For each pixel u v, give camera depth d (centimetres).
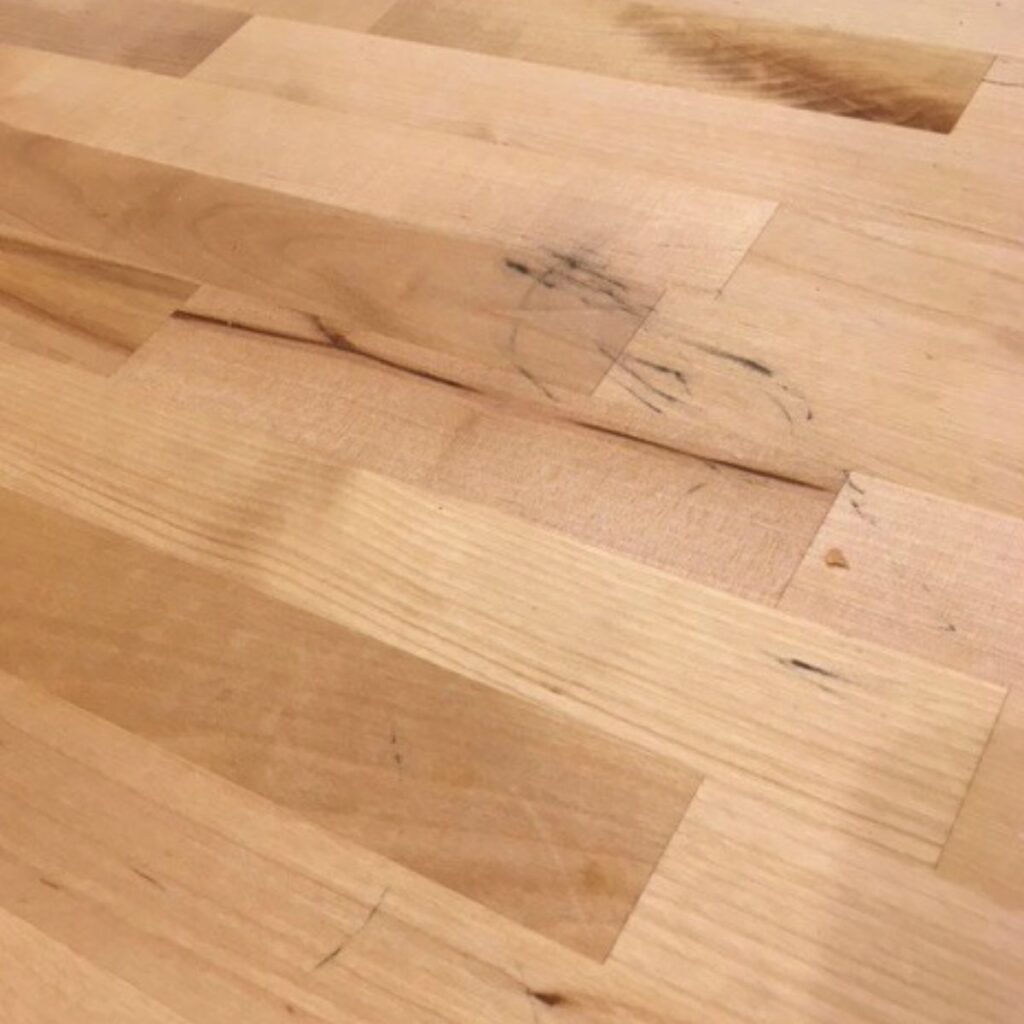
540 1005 71
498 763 79
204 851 78
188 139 120
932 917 71
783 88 114
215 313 105
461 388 97
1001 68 112
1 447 99
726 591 84
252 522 92
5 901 77
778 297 99
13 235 114
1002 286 97
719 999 70
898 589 83
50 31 135
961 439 89
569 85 117
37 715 85
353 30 127
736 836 75
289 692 83
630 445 92
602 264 103
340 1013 72
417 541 89
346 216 110
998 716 77
